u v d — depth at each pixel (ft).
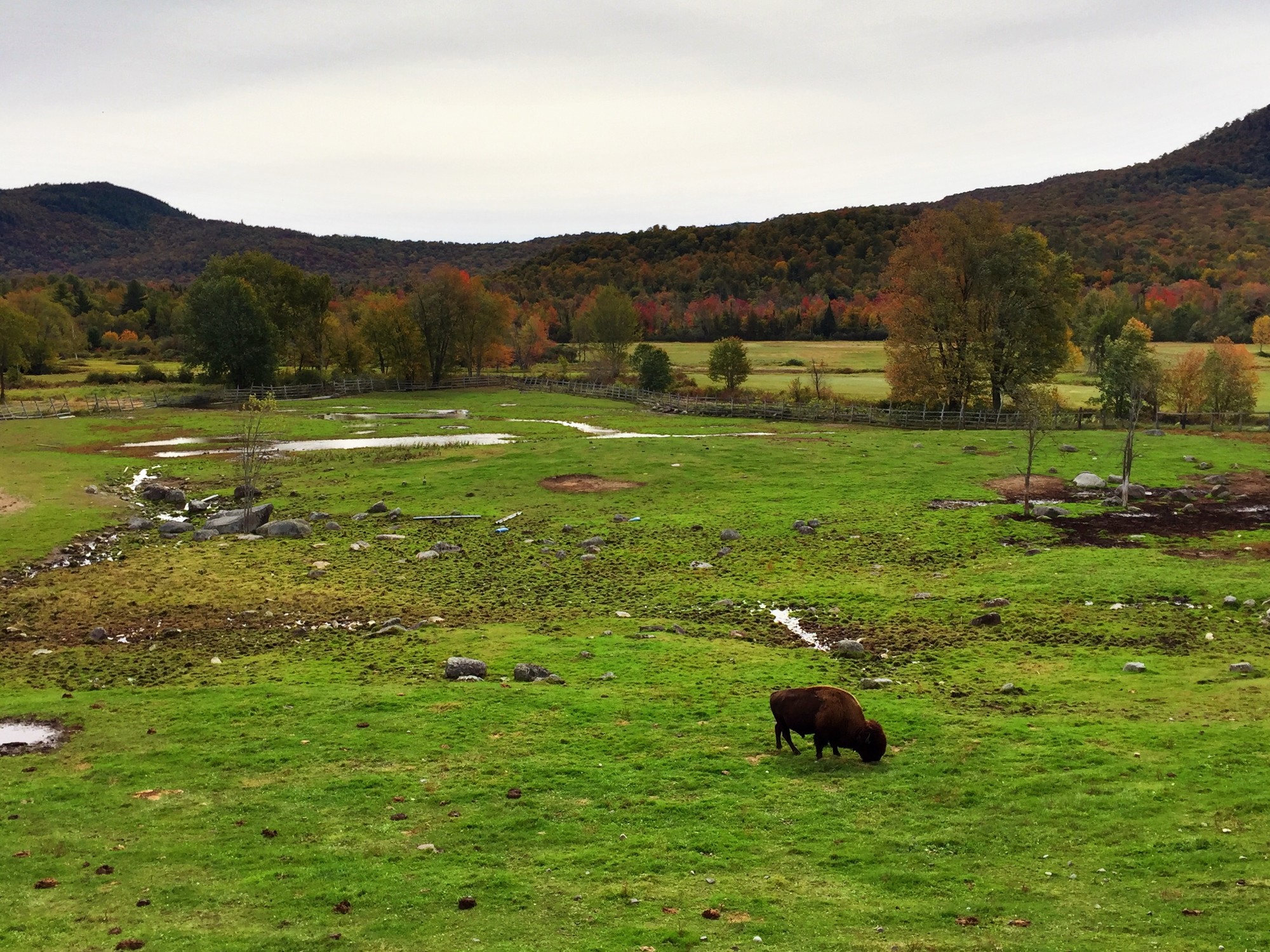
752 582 111.14
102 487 174.81
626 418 282.15
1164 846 47.44
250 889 45.88
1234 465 168.35
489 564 121.49
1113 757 58.59
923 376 260.21
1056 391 249.34
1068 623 92.38
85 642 93.50
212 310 360.28
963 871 46.70
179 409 317.83
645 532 134.82
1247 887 43.19
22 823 53.36
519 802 55.01
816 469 176.14
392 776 58.85
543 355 552.00
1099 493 149.89
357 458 207.00
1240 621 91.25
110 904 44.70
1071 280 257.96
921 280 255.09
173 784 58.44
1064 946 39.55
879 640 89.81
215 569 119.96
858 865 47.57
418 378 413.80
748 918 42.55
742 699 72.43
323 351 425.69
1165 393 272.72
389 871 47.42
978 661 82.48
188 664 85.97
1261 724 62.59
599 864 47.98
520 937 41.29
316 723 68.08
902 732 65.00
